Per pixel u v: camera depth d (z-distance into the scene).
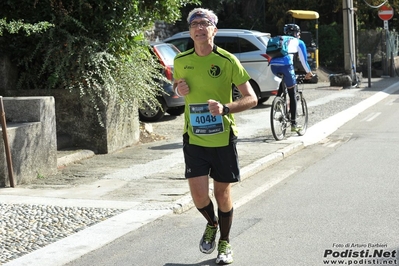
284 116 19.16
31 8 17.06
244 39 26.33
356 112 25.70
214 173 8.97
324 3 46.94
